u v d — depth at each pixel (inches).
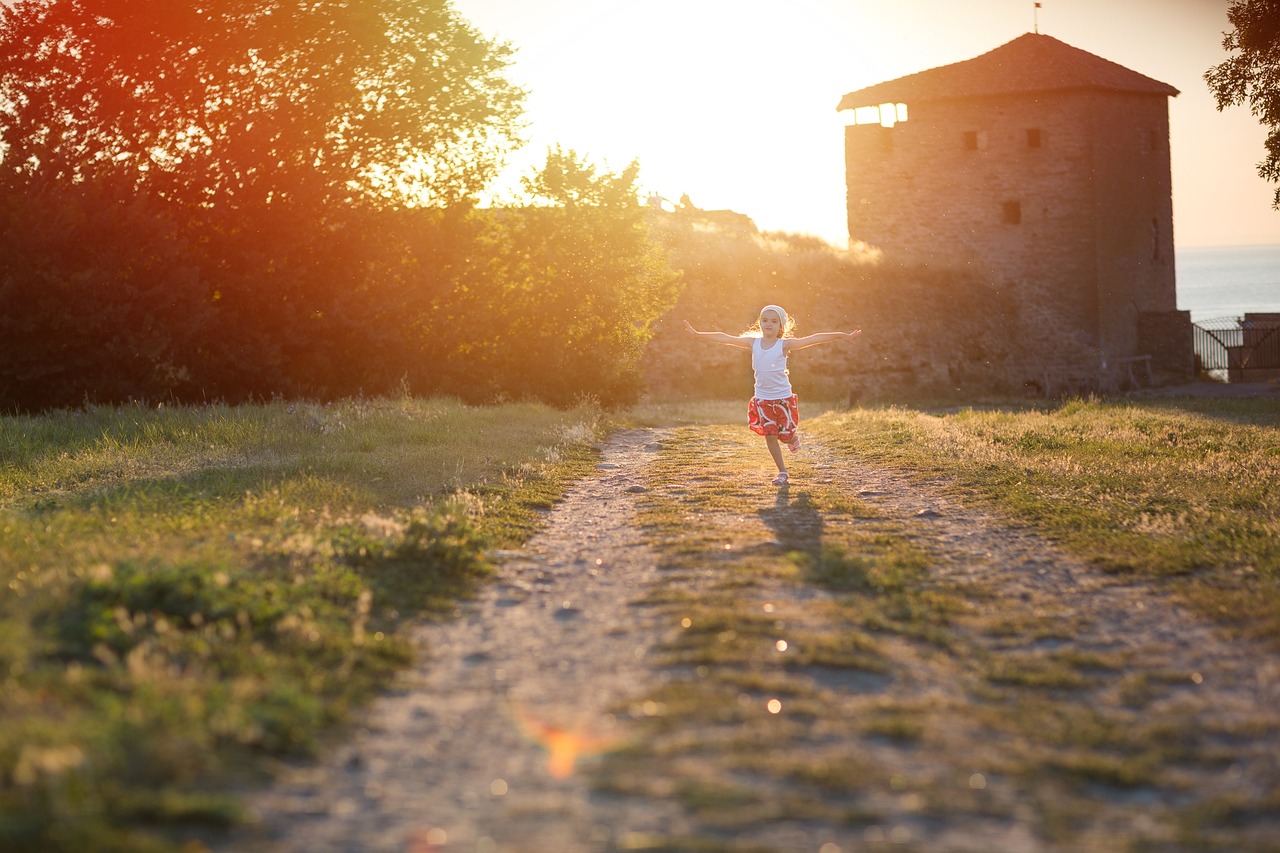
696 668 181.8
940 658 191.9
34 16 779.4
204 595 196.2
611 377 924.6
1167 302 1851.6
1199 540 279.4
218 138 808.9
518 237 938.1
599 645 197.3
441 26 858.1
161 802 120.1
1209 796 135.1
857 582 241.8
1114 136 1670.8
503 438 555.8
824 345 1353.3
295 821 123.3
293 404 671.1
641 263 966.4
